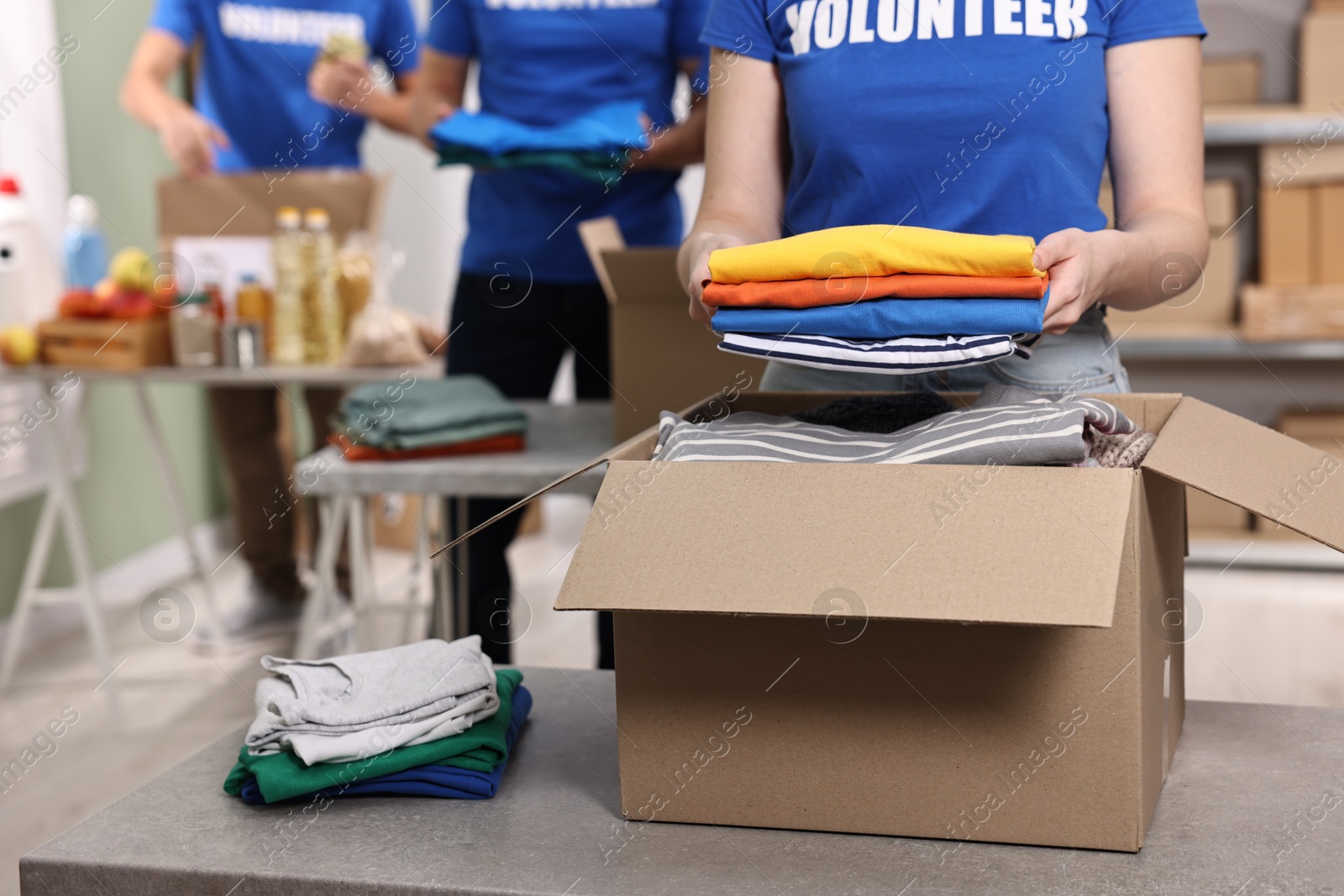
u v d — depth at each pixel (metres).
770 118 1.38
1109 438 1.09
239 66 3.32
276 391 3.45
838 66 1.28
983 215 1.26
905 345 1.04
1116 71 1.27
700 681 0.98
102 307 2.88
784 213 1.43
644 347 1.99
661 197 2.45
